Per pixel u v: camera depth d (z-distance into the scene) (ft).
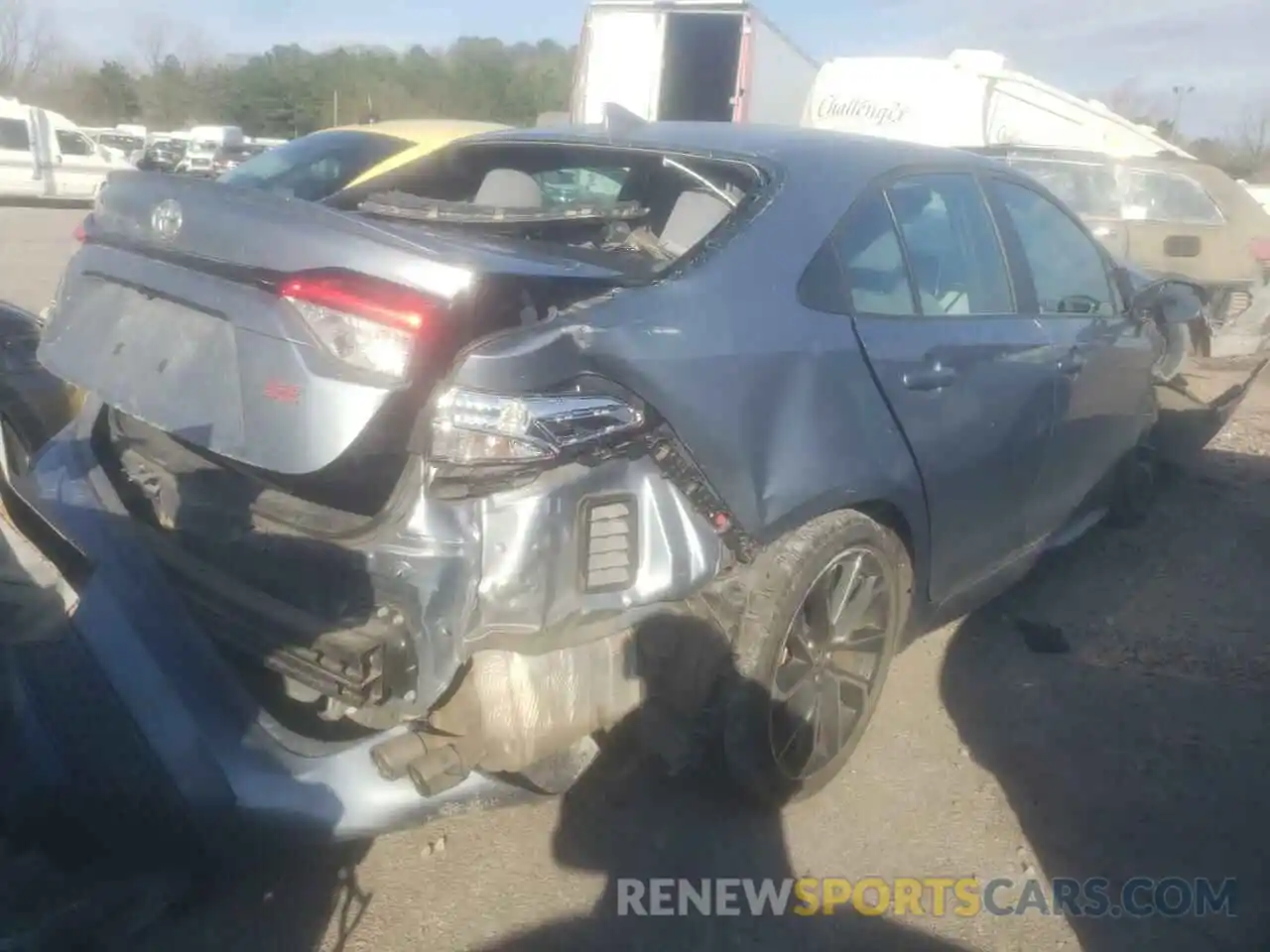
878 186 12.05
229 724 9.07
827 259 11.07
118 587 9.65
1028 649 15.10
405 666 8.68
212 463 9.96
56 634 9.44
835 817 11.32
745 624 10.31
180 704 9.10
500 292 8.54
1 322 12.77
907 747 12.61
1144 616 16.24
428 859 10.30
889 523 11.75
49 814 9.35
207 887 9.51
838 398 10.62
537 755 9.12
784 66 46.60
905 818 11.35
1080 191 31.17
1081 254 15.67
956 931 9.84
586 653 9.17
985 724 13.15
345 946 9.22
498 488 8.49
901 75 39.40
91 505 10.35
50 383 12.21
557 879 10.15
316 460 8.27
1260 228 30.07
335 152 29.99
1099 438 15.98
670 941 9.50
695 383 9.37
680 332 9.44
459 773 8.92
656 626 9.56
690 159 11.97
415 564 8.55
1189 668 14.71
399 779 9.00
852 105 40.06
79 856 9.52
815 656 11.13
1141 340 16.78
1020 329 13.52
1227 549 18.86
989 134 38.99
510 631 8.61
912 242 12.29
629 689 9.50
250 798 8.80
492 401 8.31
